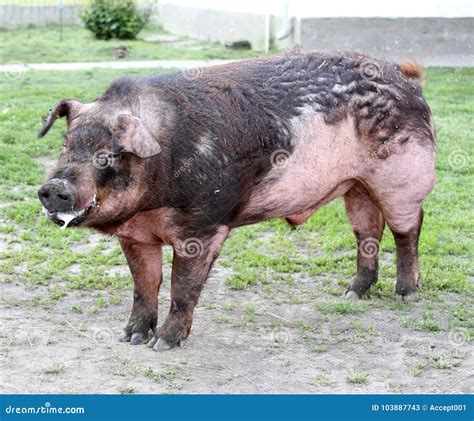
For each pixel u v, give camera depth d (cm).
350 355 1040
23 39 3975
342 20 3222
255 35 3569
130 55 3447
